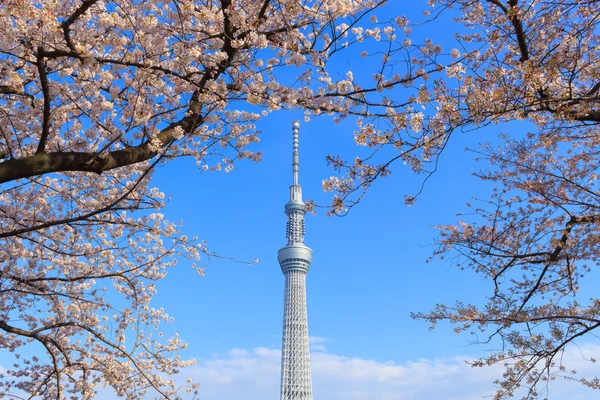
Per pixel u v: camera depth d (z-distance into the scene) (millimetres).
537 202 14039
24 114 11383
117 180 14016
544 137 12422
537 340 10859
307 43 11094
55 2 8055
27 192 14258
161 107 11156
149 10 9938
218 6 10766
